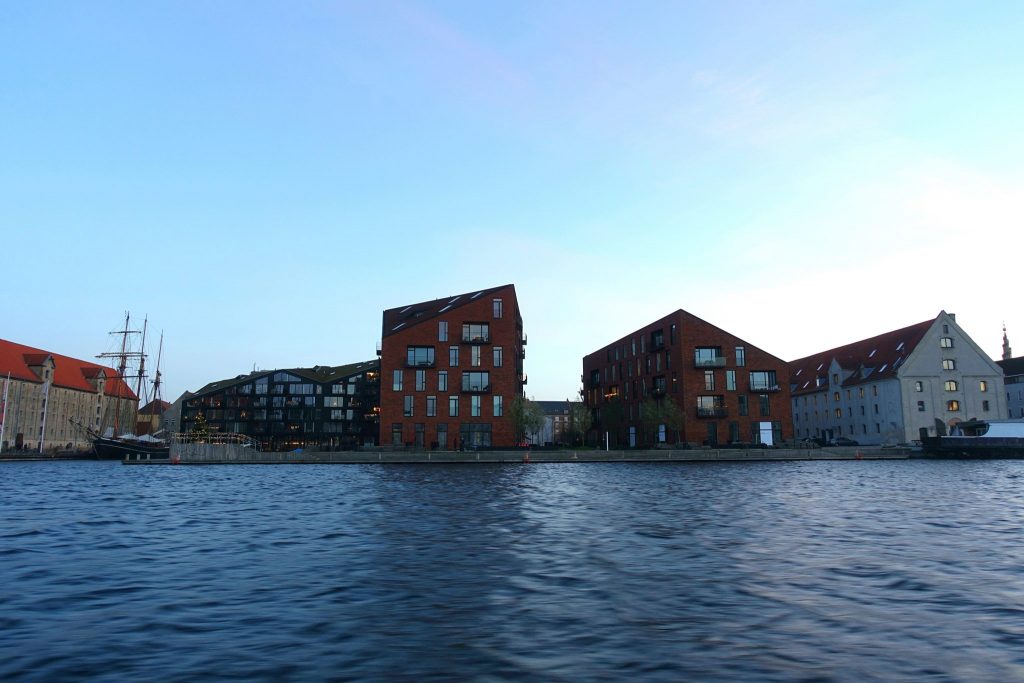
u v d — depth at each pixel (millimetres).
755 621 10062
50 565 14617
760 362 84812
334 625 9945
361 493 33312
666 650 8734
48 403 139500
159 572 13805
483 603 11234
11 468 74375
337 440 146750
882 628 9648
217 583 12773
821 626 9773
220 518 23203
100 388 156125
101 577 13328
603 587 12367
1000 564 14148
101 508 27062
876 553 15500
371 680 7680
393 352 82562
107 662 8336
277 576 13398
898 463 62531
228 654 8641
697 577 13141
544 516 23188
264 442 137750
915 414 87000
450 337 83062
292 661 8352
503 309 84062
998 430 70562
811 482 38656
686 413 83250
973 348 89250
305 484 40719
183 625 9953
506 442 82000
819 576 13117
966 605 10883
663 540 17750
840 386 100875
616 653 8625
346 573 13672
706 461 68312
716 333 84812
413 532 19484
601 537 18344
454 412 82000
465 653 8648
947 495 29797
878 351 97562
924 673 7859
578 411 99750
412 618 10320
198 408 146625
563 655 8562
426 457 68750
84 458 126750
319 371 156375
